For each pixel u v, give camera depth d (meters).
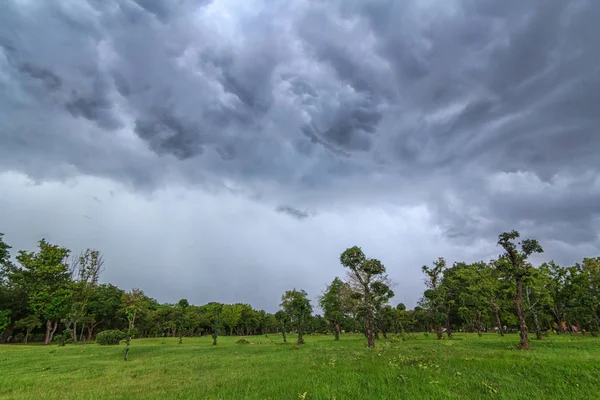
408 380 11.43
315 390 10.66
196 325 90.62
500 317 56.78
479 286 49.53
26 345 49.22
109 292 74.88
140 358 26.91
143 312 70.44
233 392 11.25
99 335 47.84
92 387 14.18
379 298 43.72
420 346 27.27
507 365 13.28
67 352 32.44
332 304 61.28
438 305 49.09
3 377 17.52
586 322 51.12
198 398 10.74
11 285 59.84
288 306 48.16
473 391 10.30
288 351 28.52
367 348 27.38
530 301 44.25
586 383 10.68
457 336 50.75
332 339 54.34
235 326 108.81
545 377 11.55
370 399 9.66
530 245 26.36
